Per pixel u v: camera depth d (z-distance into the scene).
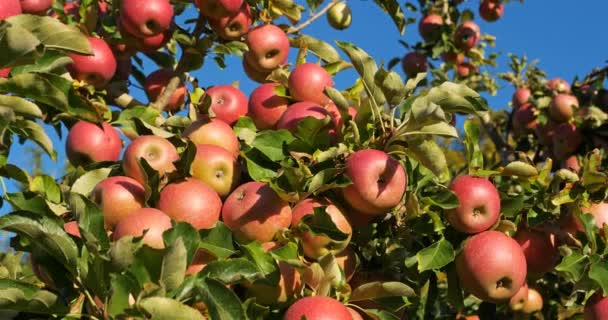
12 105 1.26
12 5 1.35
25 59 1.19
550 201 1.39
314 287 1.24
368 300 1.28
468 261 1.32
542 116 2.55
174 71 1.70
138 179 1.32
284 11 1.70
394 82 1.27
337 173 1.25
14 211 1.17
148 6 1.58
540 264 1.42
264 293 1.23
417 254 1.30
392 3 1.63
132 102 1.70
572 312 1.67
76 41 1.26
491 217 1.33
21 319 1.21
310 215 1.25
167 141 1.35
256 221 1.26
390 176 1.27
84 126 1.55
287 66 1.64
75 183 1.36
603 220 1.41
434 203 1.31
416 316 1.67
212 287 1.14
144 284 1.10
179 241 1.11
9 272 1.47
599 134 2.35
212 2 1.59
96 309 1.16
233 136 1.40
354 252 1.32
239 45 1.63
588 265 1.34
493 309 1.77
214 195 1.29
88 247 1.14
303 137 1.34
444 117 1.23
